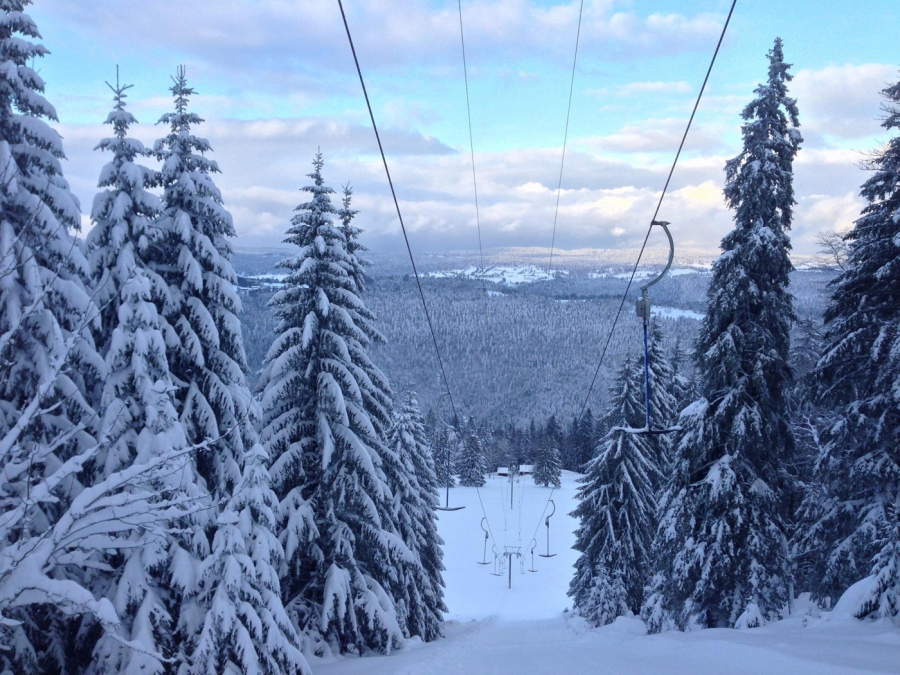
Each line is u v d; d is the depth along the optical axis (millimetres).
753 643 13602
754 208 18500
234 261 16047
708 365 19344
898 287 17484
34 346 10812
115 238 12789
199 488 12961
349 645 18750
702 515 19344
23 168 11461
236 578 11266
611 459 30469
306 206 19203
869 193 17906
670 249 14180
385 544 19016
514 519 95500
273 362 18328
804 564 22734
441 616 29297
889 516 17328
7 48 11102
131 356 11758
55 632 11555
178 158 14625
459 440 126875
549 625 32719
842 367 18500
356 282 21438
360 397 18469
